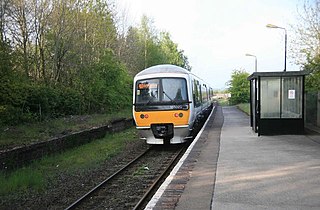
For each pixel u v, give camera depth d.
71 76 28.09
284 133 15.52
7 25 21.61
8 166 11.03
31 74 24.58
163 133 15.05
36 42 24.59
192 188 7.13
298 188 6.96
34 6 24.00
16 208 7.76
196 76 19.98
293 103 15.45
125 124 25.45
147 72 15.89
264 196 6.46
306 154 10.72
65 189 9.33
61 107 24.23
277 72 15.27
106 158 13.70
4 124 17.41
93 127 19.12
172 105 14.98
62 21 25.78
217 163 9.65
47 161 12.72
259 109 15.58
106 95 30.84
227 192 6.78
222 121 25.36
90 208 7.68
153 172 11.14
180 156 13.89
